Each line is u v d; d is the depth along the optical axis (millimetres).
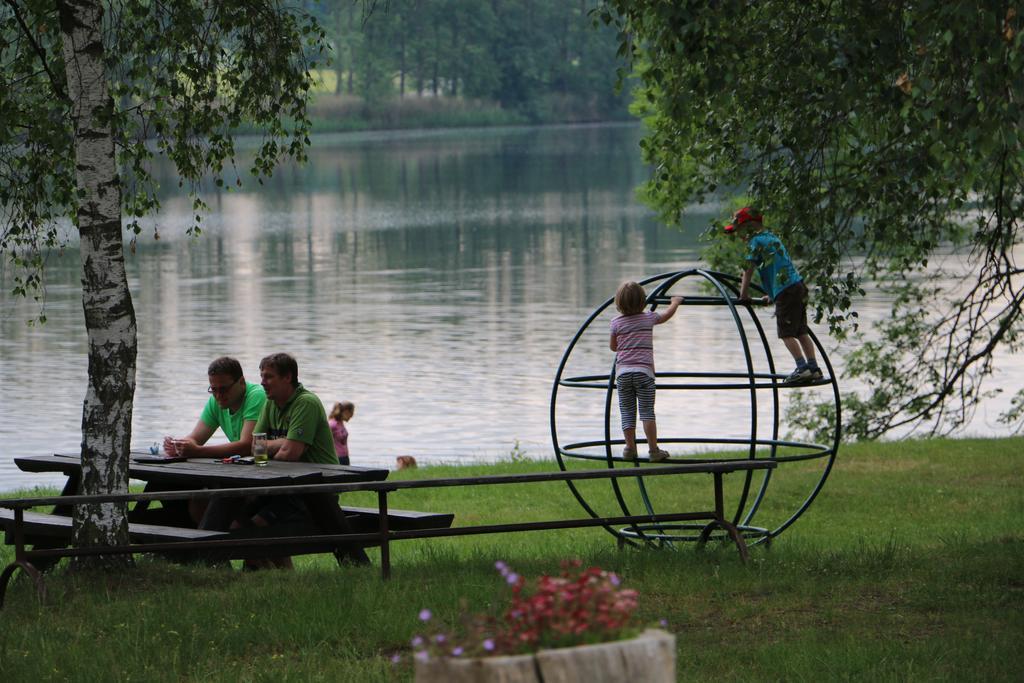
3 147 31172
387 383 76688
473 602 21281
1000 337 52469
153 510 28609
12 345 91000
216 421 28812
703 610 21500
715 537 27156
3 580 22062
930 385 64125
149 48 30141
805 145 29562
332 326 98938
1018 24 21578
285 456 26359
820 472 45125
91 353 23422
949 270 101438
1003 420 59625
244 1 29719
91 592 22453
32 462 27391
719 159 33875
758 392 73000
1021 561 24359
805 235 32031
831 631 20094
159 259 153125
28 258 32406
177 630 20016
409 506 40188
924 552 26344
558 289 120062
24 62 30141
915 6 24547
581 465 47469
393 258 151000
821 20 26625
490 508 39688
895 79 26234
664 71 27609
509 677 9672
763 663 18469
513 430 64188
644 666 9867
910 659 18562
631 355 27203
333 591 22031
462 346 89562
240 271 139750
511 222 194000
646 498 30062
